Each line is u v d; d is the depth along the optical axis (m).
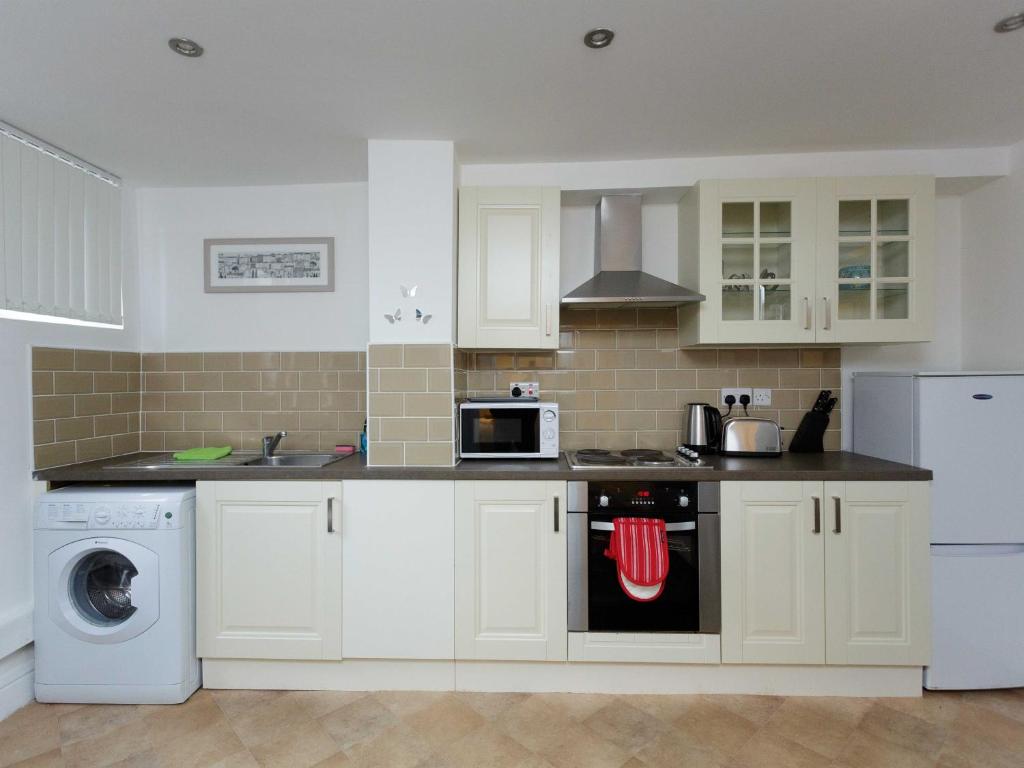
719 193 2.32
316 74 1.77
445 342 2.25
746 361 2.65
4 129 2.05
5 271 2.04
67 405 2.30
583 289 2.38
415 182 2.26
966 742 1.83
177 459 2.50
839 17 1.52
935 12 1.50
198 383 2.75
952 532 2.06
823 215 2.29
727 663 2.10
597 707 2.04
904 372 2.19
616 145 2.33
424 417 2.24
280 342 2.74
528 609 2.11
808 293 2.30
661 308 2.67
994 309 2.43
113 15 1.47
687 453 2.41
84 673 2.05
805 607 2.07
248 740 1.86
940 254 2.63
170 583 2.05
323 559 2.13
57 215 2.27
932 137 2.28
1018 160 2.32
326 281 2.73
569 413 2.69
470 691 2.15
